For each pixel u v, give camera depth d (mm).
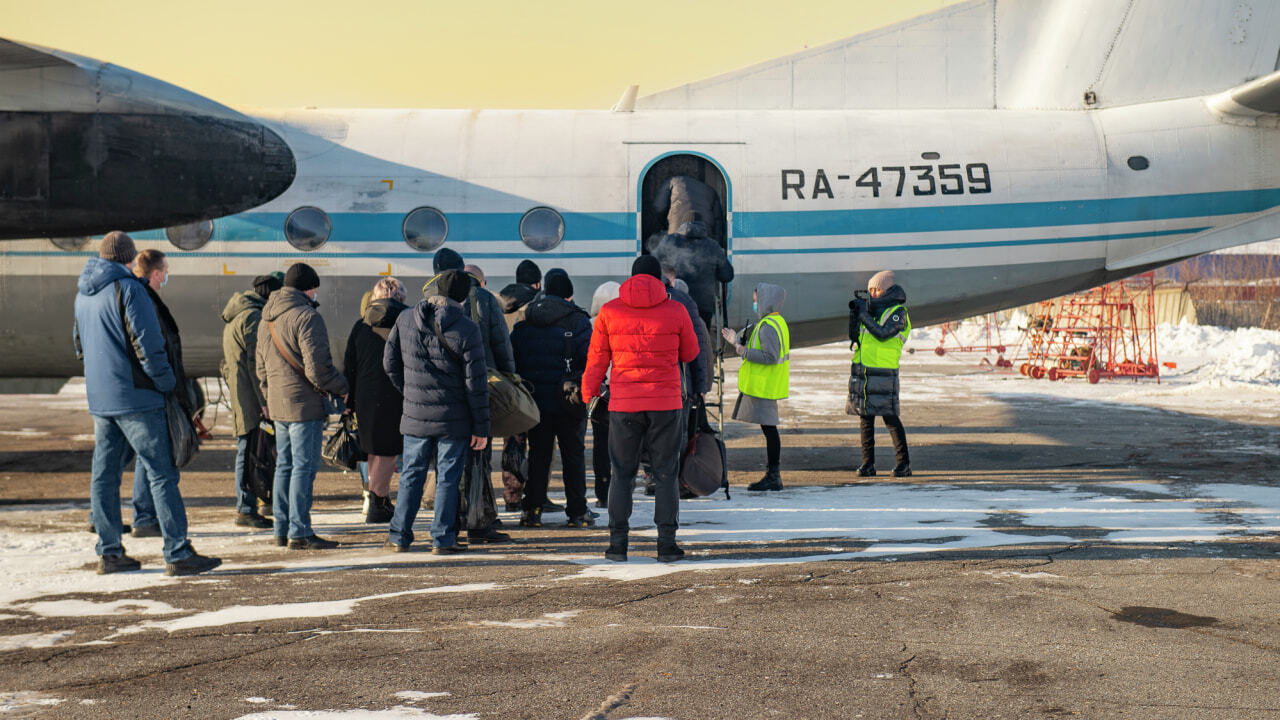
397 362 5781
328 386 5789
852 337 9125
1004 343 37031
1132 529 6148
